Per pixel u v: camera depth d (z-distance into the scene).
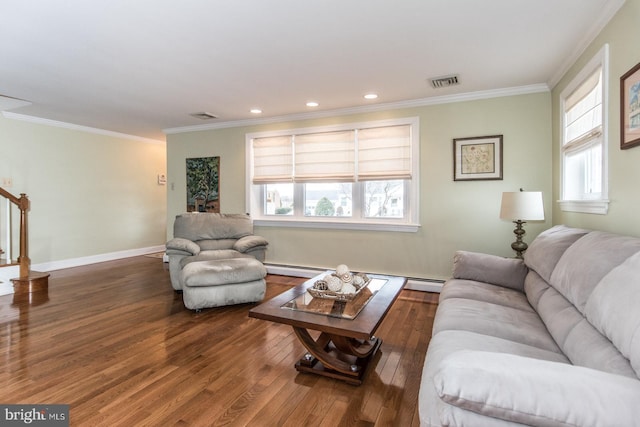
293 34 2.36
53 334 2.69
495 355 1.06
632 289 1.13
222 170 5.14
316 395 1.90
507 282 2.50
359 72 3.06
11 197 3.96
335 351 2.32
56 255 5.13
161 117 4.77
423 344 2.56
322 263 4.52
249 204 4.95
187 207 5.45
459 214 3.77
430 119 3.86
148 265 5.42
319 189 4.59
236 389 1.95
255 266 3.41
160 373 2.11
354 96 3.75
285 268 4.71
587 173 2.66
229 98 3.83
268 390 1.94
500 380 0.95
